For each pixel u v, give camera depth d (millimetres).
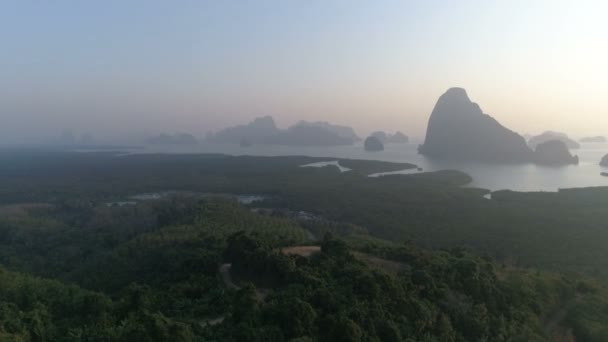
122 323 33781
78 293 43531
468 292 42938
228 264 50750
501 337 37844
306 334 30969
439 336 35906
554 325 44375
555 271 65312
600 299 47875
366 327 32750
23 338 31828
